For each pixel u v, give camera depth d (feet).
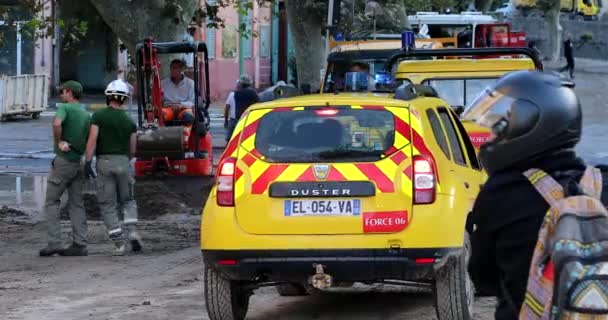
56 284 37.65
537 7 211.61
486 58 55.72
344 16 84.02
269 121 28.89
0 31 58.70
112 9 71.51
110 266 41.86
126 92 45.19
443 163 28.71
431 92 34.96
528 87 12.70
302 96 30.66
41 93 130.72
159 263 42.32
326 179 27.68
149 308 32.86
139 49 61.21
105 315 31.78
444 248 27.40
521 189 12.65
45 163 85.71
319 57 103.60
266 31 181.47
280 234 27.71
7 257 44.68
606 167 12.81
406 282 29.14
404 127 28.22
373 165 27.71
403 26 93.56
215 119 138.62
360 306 33.68
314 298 35.37
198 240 49.52
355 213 27.50
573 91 12.87
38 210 60.54
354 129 28.37
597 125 121.80
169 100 62.28
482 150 13.15
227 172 28.35
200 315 31.63
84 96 155.02
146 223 55.47
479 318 30.50
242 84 77.92
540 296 12.15
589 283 11.69
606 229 11.92
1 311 32.60
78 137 44.93
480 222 12.96
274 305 34.12
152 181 59.98
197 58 61.93
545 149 12.69
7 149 95.66
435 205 27.50
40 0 63.93
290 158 28.12
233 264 27.91
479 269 13.25
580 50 231.71
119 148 45.21
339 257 27.35
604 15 249.75
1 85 125.59
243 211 27.94
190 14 73.61
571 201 12.11
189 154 60.18
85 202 58.39
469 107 13.29
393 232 27.37
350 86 53.88
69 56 163.32
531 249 12.53
